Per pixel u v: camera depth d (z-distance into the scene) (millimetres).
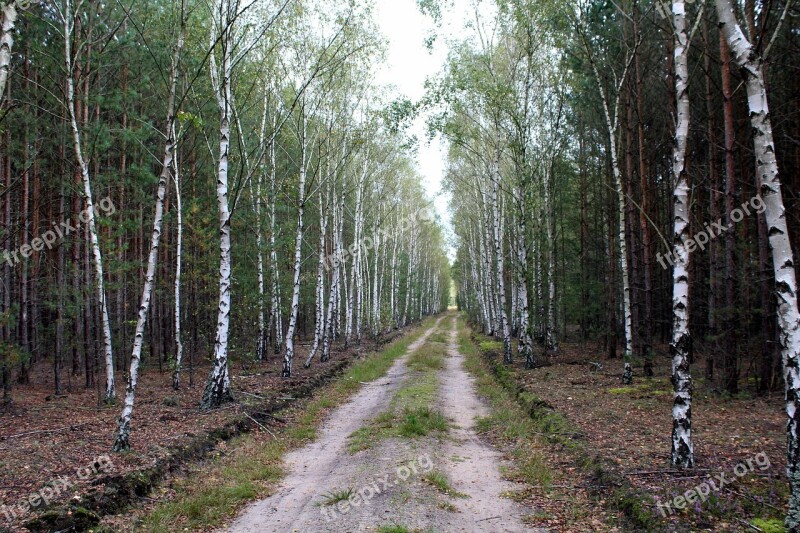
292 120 21578
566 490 7547
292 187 21484
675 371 7668
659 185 22375
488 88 20297
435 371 21141
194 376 19344
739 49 5789
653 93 19188
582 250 25109
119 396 14883
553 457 9117
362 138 22156
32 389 16859
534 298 26016
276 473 8750
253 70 17688
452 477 8250
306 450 10422
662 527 5711
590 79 19609
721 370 13602
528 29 19484
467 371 22359
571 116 24109
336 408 14633
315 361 24234
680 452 7543
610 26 18328
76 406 13484
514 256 29250
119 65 16578
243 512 7051
